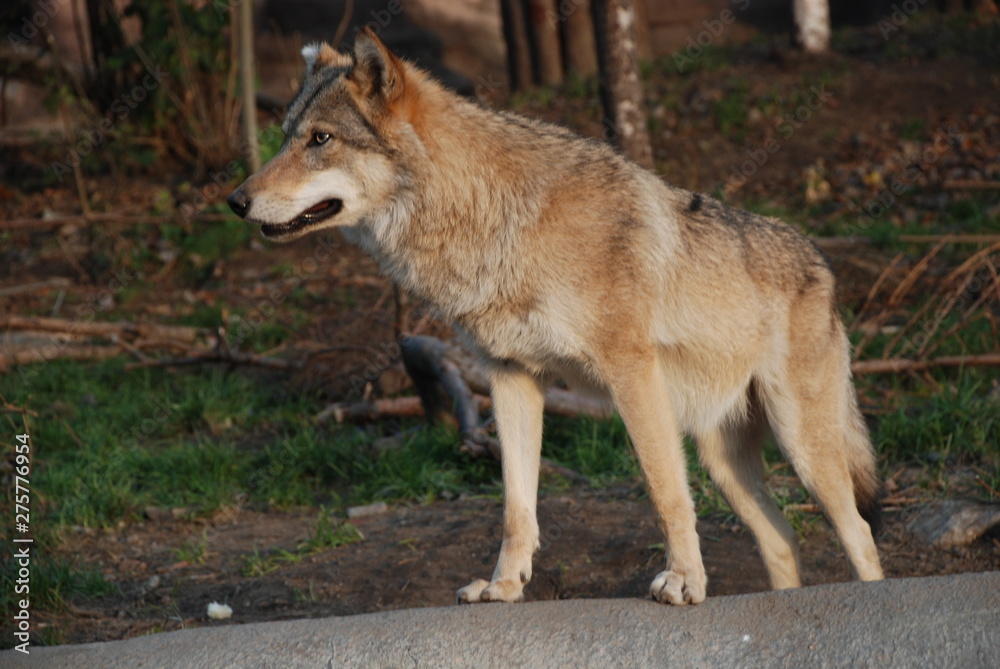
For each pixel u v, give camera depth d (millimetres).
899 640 6441
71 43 42344
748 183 24953
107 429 15578
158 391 17484
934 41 31766
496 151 8438
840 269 19000
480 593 7801
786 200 23656
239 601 10312
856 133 26266
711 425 9344
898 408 13953
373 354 17328
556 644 6875
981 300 15727
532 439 8789
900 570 10133
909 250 19641
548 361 8586
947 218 21469
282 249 24281
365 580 10594
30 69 32594
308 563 11180
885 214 22125
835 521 9297
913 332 16219
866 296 17969
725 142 27078
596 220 8312
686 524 7957
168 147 29781
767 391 9367
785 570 9477
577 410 14375
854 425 9766
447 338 16656
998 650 6230
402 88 8383
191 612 10109
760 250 9430
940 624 6457
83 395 17328
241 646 7031
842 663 6434
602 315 8250
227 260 23953
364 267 22469
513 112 9227
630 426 8266
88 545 12000
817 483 9289
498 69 43531
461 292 8539
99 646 7230
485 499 12742
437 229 8453
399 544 11430
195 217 24578
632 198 8562
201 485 13492
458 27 44281
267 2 45688
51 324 18703
